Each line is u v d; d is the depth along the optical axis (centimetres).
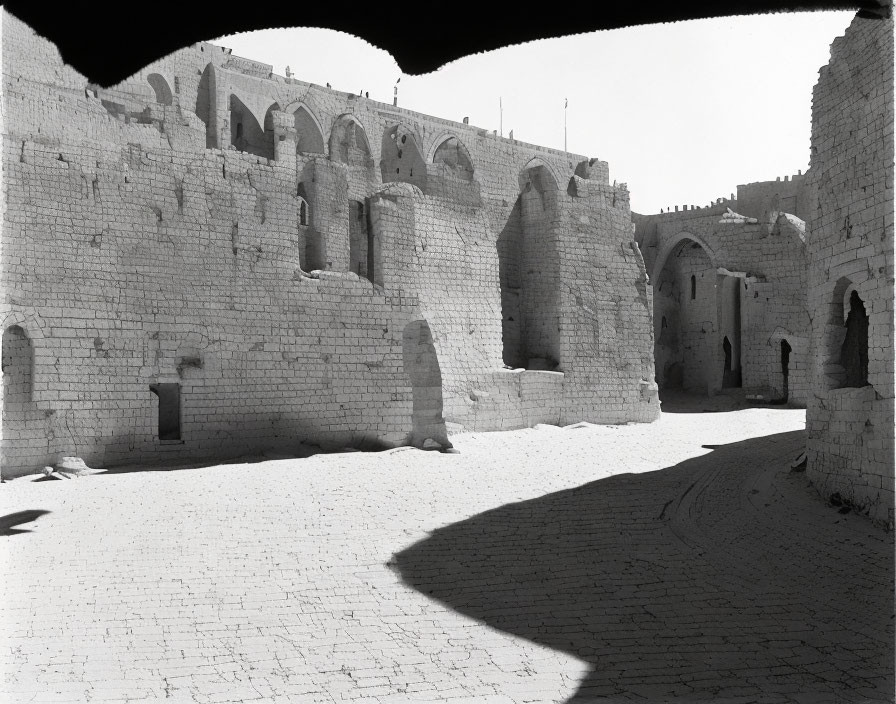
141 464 2148
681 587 1206
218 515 1600
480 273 3166
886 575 1184
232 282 2342
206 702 813
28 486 1848
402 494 1855
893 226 1412
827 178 1681
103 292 2112
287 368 2423
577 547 1432
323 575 1247
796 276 4150
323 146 3356
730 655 948
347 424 2520
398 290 2675
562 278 3347
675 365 4719
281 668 904
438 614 1088
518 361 3447
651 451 2577
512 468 2250
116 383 2123
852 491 1530
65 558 1297
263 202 2427
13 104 1983
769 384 4169
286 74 3425
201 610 1082
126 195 2170
